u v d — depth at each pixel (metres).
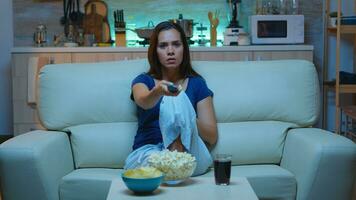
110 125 2.55
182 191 1.81
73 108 2.54
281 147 2.51
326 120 4.67
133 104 2.56
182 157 1.89
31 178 2.16
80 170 2.43
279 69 2.66
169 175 1.85
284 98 2.59
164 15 4.64
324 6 4.65
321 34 4.69
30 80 4.07
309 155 2.18
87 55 4.12
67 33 4.58
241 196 1.74
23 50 4.11
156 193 1.79
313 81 2.64
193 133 2.29
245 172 2.30
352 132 4.04
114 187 1.87
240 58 4.15
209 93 2.51
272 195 2.25
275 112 2.58
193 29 4.52
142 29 4.23
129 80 2.61
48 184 2.18
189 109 2.28
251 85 2.62
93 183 2.23
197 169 2.29
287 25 4.25
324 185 2.15
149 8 4.63
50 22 4.60
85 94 2.56
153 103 2.23
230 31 4.29
